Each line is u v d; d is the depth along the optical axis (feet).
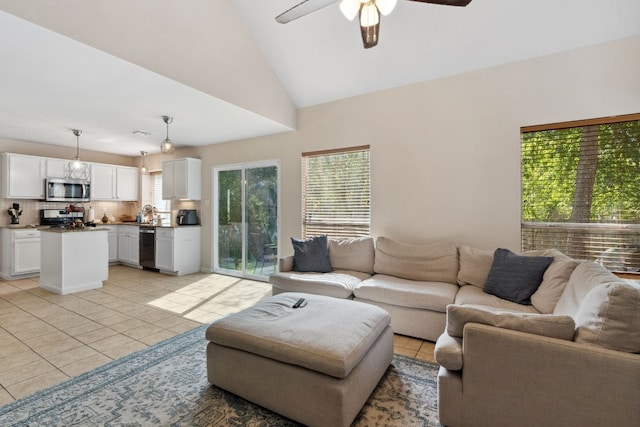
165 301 12.59
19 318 10.61
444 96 11.25
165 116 12.56
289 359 5.49
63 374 7.09
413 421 5.58
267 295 13.48
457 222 11.07
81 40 7.14
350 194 13.39
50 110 11.82
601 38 8.87
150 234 18.40
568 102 9.40
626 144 8.83
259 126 14.06
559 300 6.98
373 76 11.97
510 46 9.74
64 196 18.38
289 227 14.99
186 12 9.52
